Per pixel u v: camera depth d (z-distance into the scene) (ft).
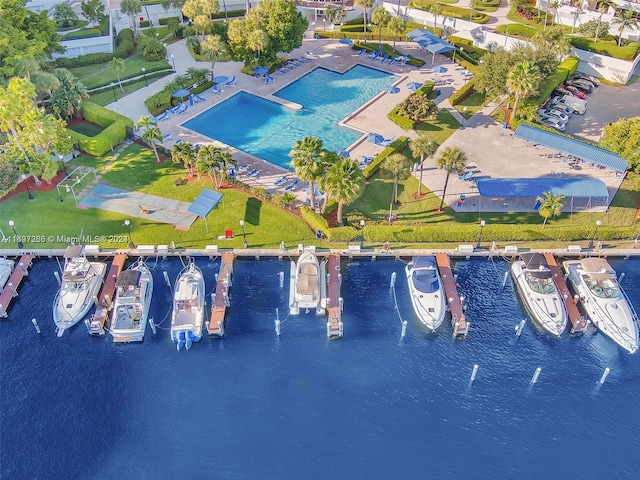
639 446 140.05
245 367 157.58
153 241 191.21
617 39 289.94
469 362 158.51
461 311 169.27
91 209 202.90
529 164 221.25
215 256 188.03
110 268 183.21
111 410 147.74
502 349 161.79
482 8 329.72
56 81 230.89
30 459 138.10
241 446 139.95
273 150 233.14
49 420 145.59
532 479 133.59
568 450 139.23
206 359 159.74
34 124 196.54
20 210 202.39
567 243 190.29
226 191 209.15
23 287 180.45
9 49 239.30
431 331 166.20
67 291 171.83
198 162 199.72
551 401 149.38
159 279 181.98
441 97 263.29
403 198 206.59
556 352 161.07
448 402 149.18
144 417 146.20
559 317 164.55
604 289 170.30
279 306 174.19
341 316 170.40
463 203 203.62
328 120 251.19
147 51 292.20
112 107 256.93
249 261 188.03
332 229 189.57
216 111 258.16
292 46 278.67
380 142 228.43
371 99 262.06
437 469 135.44
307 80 281.33
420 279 173.47
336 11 313.94
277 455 138.10
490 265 186.50
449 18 315.78
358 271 185.26
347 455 138.10
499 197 203.72
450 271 181.98
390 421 144.97
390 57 295.69
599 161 205.77
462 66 288.10
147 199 207.00
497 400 149.59
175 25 317.63
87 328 167.32
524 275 174.50
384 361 158.92
